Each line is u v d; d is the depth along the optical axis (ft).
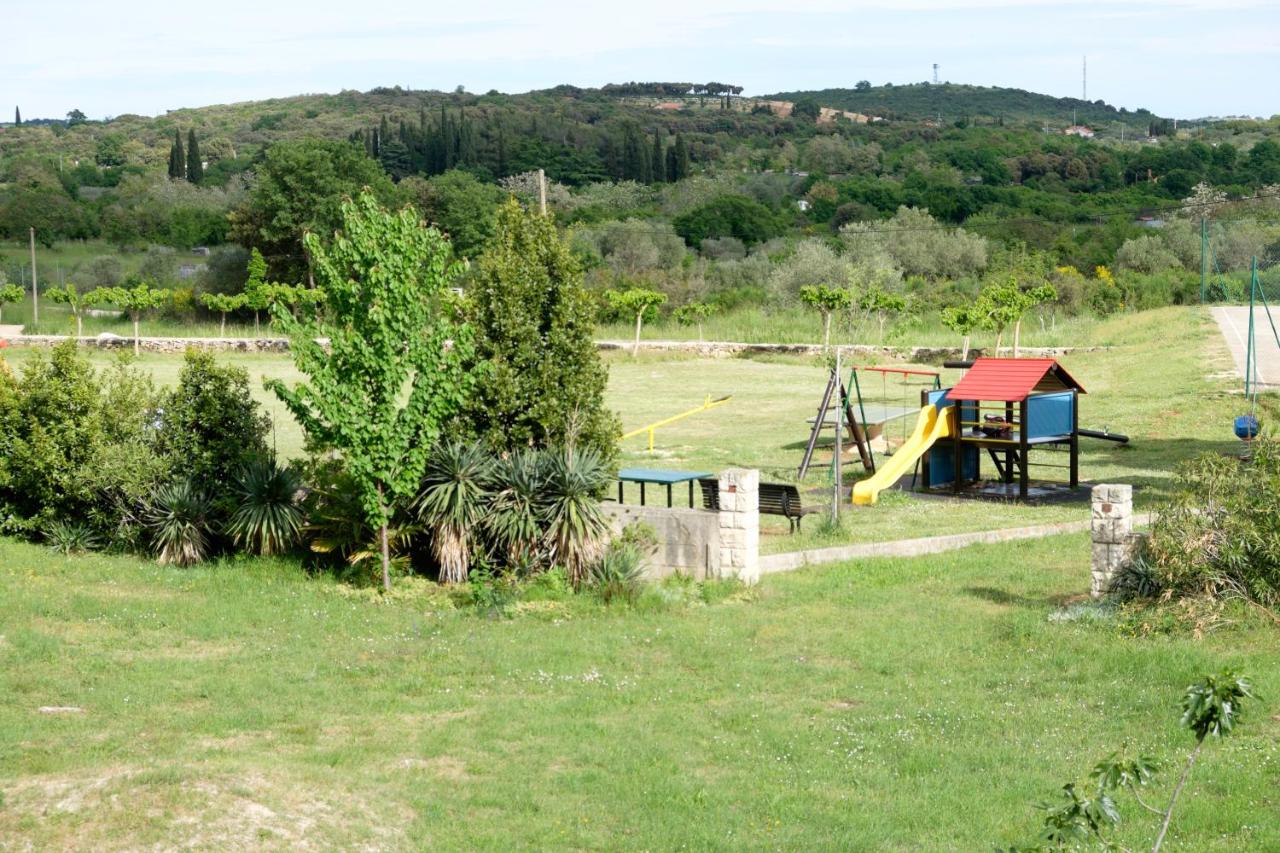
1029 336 159.43
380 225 54.34
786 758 34.50
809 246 228.22
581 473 55.42
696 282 231.50
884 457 93.50
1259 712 35.94
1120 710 37.40
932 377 142.31
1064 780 31.96
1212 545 46.19
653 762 33.94
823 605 52.21
